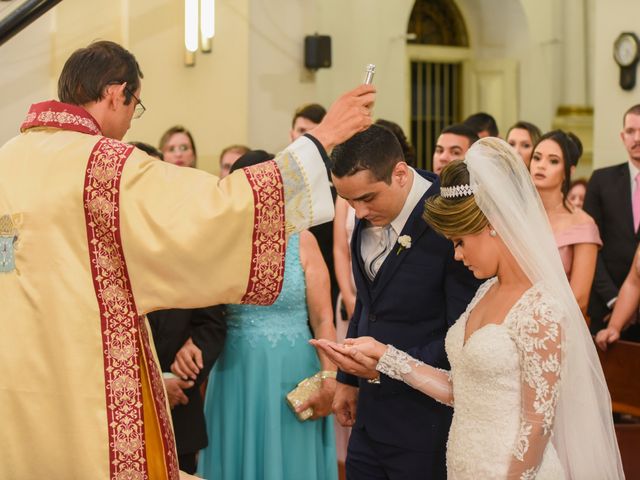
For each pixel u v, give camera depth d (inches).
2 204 99.0
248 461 134.3
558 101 409.7
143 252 95.3
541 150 178.9
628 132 209.2
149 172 97.5
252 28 280.7
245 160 138.1
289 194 96.7
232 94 278.2
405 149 187.9
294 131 220.4
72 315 96.5
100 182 96.9
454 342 101.8
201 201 95.4
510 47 412.8
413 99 413.7
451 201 97.8
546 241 97.0
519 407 94.7
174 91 268.2
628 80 292.0
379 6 364.8
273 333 135.7
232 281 96.1
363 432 122.3
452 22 416.5
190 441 137.9
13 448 97.5
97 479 95.8
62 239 97.4
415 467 115.6
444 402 108.0
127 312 97.5
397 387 116.5
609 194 210.4
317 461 139.4
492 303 99.1
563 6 408.2
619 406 162.9
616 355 164.2
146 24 259.9
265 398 134.7
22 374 97.1
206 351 136.2
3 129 229.1
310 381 135.3
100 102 103.4
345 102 100.7
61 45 233.9
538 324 92.8
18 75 229.5
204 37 240.4
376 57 365.1
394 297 115.7
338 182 110.7
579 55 407.2
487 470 94.1
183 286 96.0
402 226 114.9
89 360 96.5
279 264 97.2
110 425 96.4
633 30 291.3
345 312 194.1
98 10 243.3
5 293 98.3
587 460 99.1
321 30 354.6
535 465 92.4
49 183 98.2
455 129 189.6
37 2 179.9
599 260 204.1
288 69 290.0
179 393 136.2
